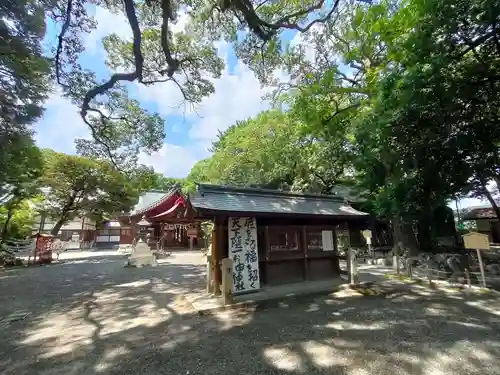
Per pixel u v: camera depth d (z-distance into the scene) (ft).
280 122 63.41
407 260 33.32
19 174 50.08
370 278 32.89
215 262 26.09
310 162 58.29
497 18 19.86
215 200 25.26
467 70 23.79
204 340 16.17
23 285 33.99
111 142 48.55
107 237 125.39
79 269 47.93
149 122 46.57
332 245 31.78
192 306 22.99
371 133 30.60
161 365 13.33
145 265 51.44
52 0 25.31
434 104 23.99
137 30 25.03
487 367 12.25
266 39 27.50
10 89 31.09
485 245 25.23
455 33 22.36
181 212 86.12
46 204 69.97
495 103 24.95
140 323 19.56
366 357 13.44
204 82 43.27
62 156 66.59
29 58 28.96
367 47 38.32
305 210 29.12
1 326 19.38
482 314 19.24
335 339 15.72
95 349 15.37
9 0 23.68
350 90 39.19
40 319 20.89
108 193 75.25
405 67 25.95
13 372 13.04
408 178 31.86
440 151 28.25
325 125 43.60
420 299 23.61
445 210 54.60
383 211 37.40
